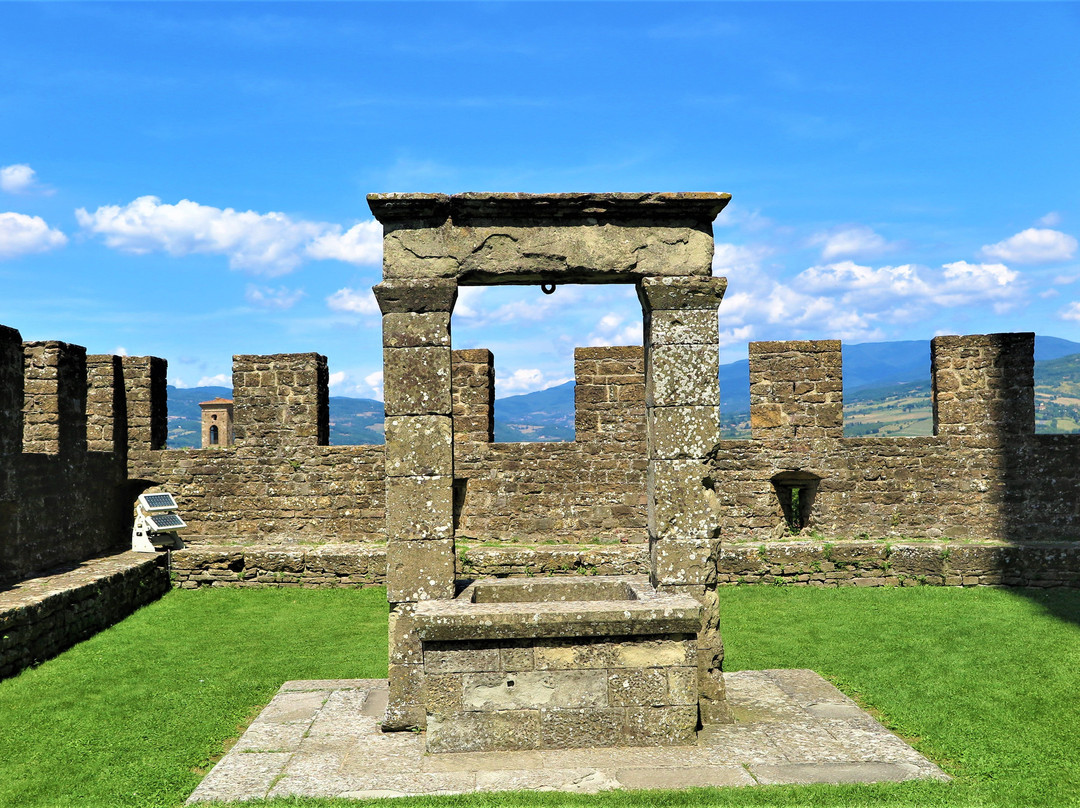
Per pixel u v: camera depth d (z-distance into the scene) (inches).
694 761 196.9
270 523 468.1
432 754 204.5
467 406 457.1
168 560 437.7
